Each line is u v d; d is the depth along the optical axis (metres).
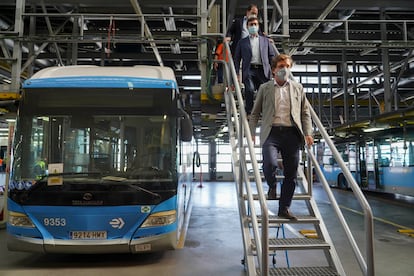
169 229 5.50
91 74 6.07
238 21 6.57
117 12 11.40
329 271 3.80
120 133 5.63
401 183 14.95
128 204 5.38
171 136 5.72
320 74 16.94
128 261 6.06
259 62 5.98
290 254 6.43
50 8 11.94
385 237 8.04
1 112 8.43
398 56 15.79
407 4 10.34
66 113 5.61
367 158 17.88
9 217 5.40
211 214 11.74
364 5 10.35
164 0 9.91
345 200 15.91
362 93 22.06
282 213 4.09
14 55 8.28
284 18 8.21
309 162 4.68
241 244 7.36
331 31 13.93
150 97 5.80
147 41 8.23
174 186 5.62
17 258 6.21
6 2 9.88
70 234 5.27
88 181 5.38
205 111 8.97
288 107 4.05
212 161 34.78
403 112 12.02
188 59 15.04
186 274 5.36
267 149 4.03
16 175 5.41
